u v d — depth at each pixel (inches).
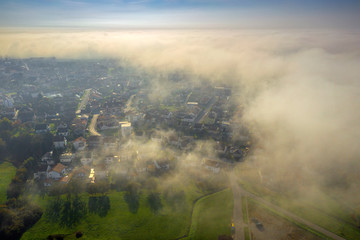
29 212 6939.0
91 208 7381.9
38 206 7288.4
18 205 7317.9
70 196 7824.8
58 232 6565.0
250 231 6801.2
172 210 7440.9
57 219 6978.4
